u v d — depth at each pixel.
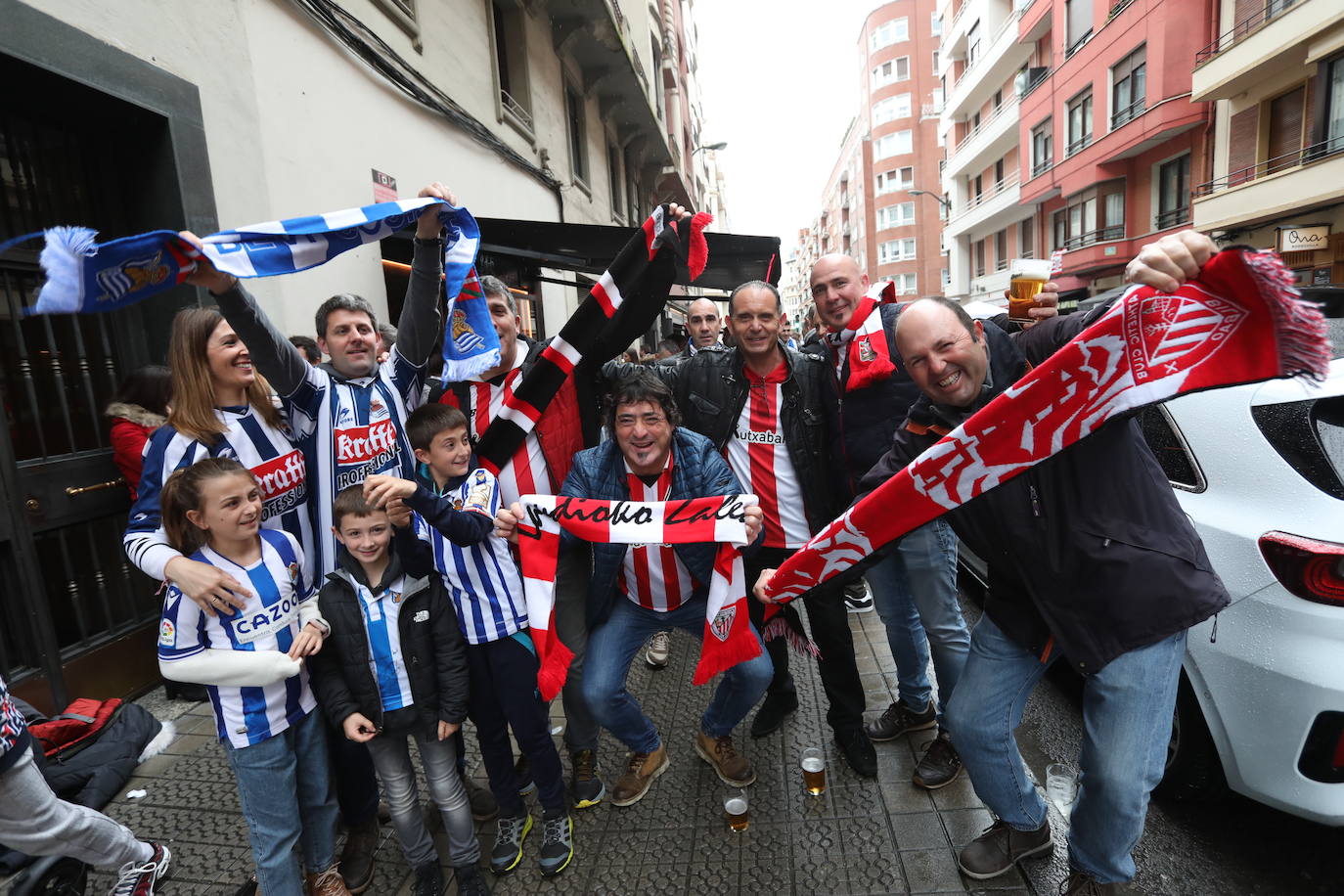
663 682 3.61
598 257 6.45
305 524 2.31
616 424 2.21
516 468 2.42
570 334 2.33
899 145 47.03
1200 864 2.11
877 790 2.56
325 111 4.69
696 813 2.52
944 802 2.46
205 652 1.85
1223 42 14.50
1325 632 1.75
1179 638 1.66
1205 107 15.59
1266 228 13.77
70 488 3.29
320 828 2.12
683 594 2.42
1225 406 2.11
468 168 7.04
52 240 1.28
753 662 2.44
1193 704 2.14
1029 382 1.62
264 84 4.10
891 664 3.57
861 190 53.81
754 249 6.21
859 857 2.23
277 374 2.09
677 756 2.89
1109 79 18.45
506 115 8.16
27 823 1.79
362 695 2.03
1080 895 1.86
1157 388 1.46
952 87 33.19
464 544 2.05
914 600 2.58
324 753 2.12
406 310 2.38
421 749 2.11
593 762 2.64
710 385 2.78
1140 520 1.65
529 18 9.31
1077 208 21.12
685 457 2.36
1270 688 1.84
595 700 2.39
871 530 1.95
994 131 26.45
